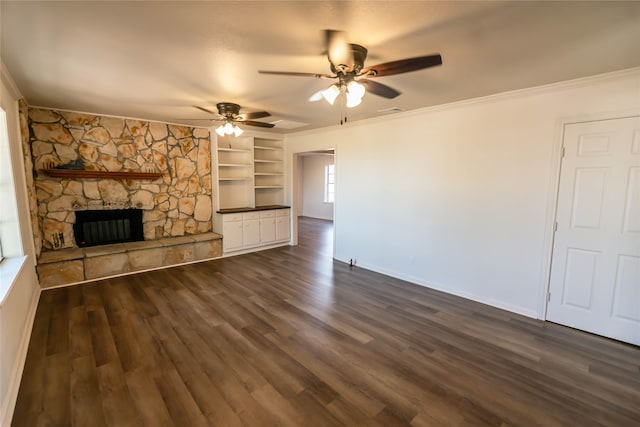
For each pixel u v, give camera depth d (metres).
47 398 2.08
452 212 3.98
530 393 2.19
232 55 2.33
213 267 5.11
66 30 1.94
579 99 2.94
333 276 4.74
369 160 4.95
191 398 2.11
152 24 1.86
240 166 6.36
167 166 5.32
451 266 4.04
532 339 2.92
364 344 2.82
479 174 3.69
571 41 2.09
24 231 3.24
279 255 5.97
